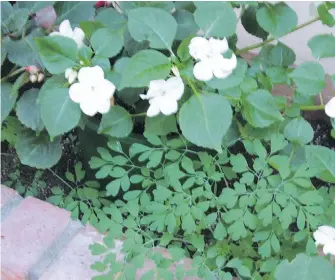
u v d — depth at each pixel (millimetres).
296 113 1229
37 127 1253
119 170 1244
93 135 1384
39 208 1308
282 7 1239
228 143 1236
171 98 1077
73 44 1069
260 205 1130
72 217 1277
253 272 1180
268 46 1363
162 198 1164
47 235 1251
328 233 1076
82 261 1202
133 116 1252
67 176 1441
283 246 1174
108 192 1229
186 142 1253
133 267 1097
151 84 1053
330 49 1219
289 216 1104
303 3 1586
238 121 1259
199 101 1053
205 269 1097
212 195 1167
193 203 1205
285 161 1146
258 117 1146
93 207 1373
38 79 1224
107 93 1061
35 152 1341
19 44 1207
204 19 1131
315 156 1137
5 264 1207
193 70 1074
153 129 1205
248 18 1362
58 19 1273
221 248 1173
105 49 1106
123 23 1251
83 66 1086
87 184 1390
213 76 1084
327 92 1604
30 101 1261
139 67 1052
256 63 1328
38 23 1285
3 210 1327
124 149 1343
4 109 1236
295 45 1693
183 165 1198
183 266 1131
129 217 1185
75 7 1284
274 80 1265
